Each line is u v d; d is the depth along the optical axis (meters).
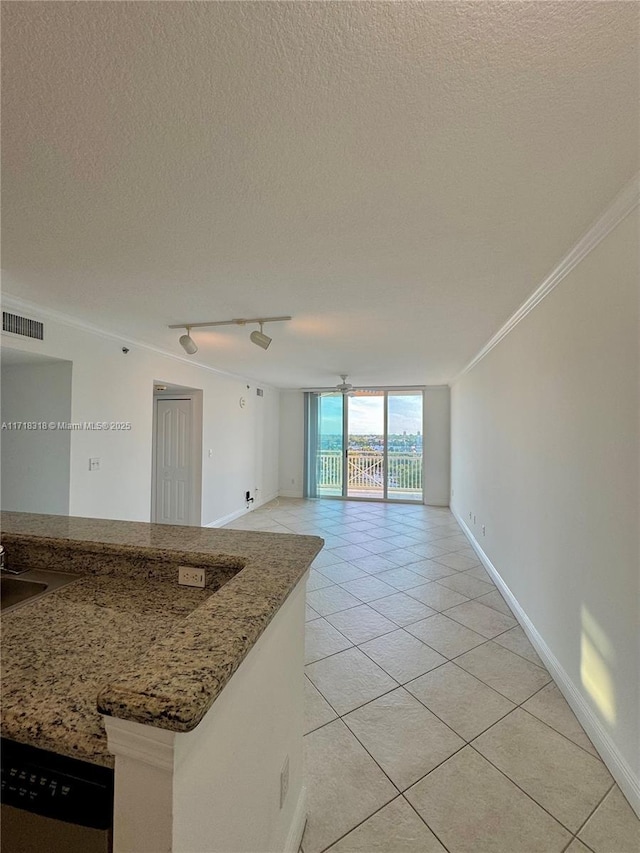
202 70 0.94
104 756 0.65
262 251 1.92
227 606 0.90
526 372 2.66
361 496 7.75
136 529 1.62
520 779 1.51
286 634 1.17
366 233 1.74
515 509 2.90
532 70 0.93
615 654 1.52
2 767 0.73
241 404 6.28
